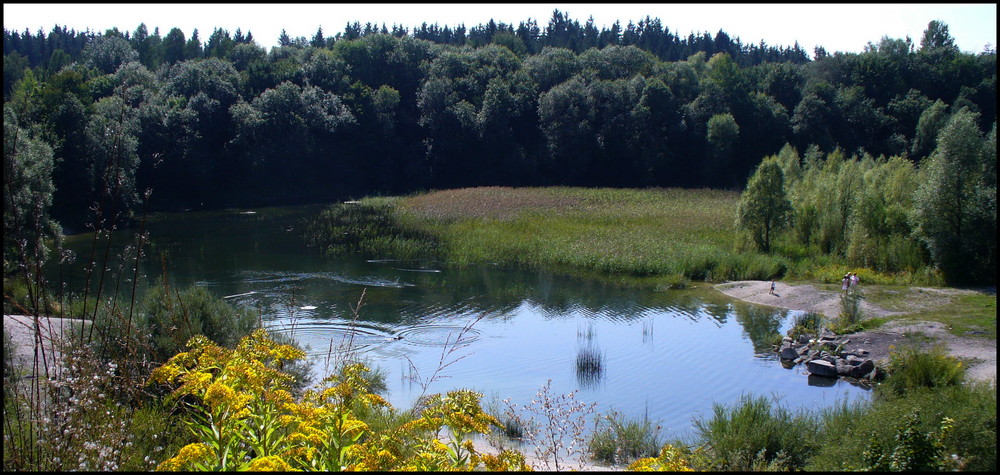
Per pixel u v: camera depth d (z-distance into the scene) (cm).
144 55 8625
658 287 2275
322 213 4603
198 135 5406
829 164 3588
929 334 1545
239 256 2855
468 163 6894
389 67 7706
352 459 493
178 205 5281
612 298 2131
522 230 3356
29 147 1927
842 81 8006
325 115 6272
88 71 5978
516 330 1712
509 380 1320
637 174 6900
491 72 7700
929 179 2241
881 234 2514
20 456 480
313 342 1514
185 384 498
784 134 7362
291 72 6788
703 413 1141
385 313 1841
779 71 8175
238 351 552
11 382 585
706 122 7131
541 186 6575
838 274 2289
